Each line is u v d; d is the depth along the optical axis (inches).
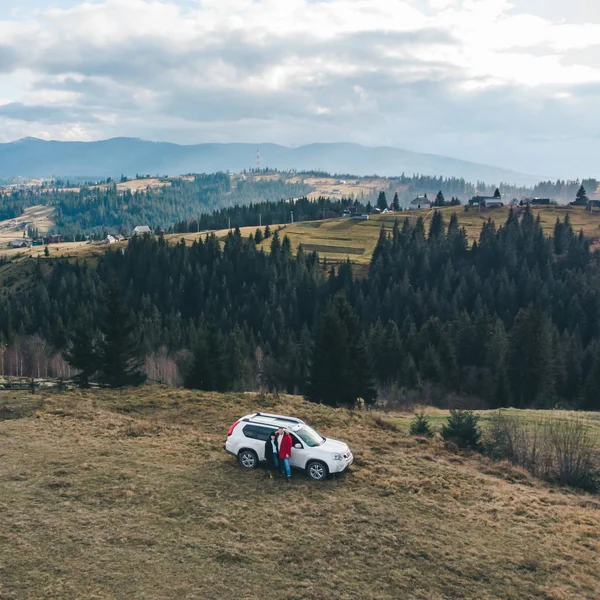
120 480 852.6
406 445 1190.9
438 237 7426.2
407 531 738.8
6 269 7815.0
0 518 705.0
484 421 1662.2
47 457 936.9
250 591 581.6
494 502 871.1
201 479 879.1
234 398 1530.5
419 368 3297.2
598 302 4717.0
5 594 546.9
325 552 670.5
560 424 1470.2
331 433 1242.6
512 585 626.8
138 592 566.6
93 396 1487.5
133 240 7573.8
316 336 1982.0
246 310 5639.8
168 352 4232.3
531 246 6486.2
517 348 3257.9
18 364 4023.1
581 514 850.1
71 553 633.0
